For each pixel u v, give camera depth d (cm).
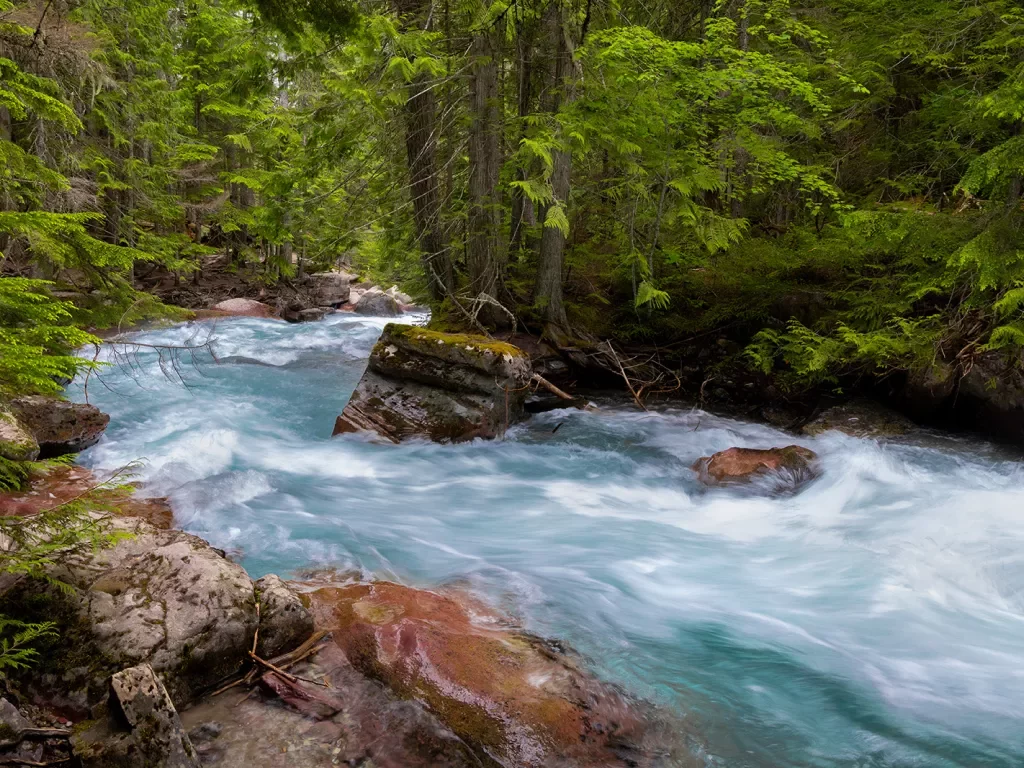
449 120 1188
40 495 579
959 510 668
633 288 1116
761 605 485
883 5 1112
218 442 842
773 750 329
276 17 830
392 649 358
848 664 411
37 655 314
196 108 2409
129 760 254
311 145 1102
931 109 1062
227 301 2162
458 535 601
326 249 1285
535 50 1195
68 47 1168
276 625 357
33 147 1447
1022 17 887
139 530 418
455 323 1171
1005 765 324
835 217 1282
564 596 478
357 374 1396
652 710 351
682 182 966
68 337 443
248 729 303
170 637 325
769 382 1112
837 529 634
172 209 2062
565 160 1127
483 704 322
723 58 963
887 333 945
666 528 641
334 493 702
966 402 884
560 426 992
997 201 839
